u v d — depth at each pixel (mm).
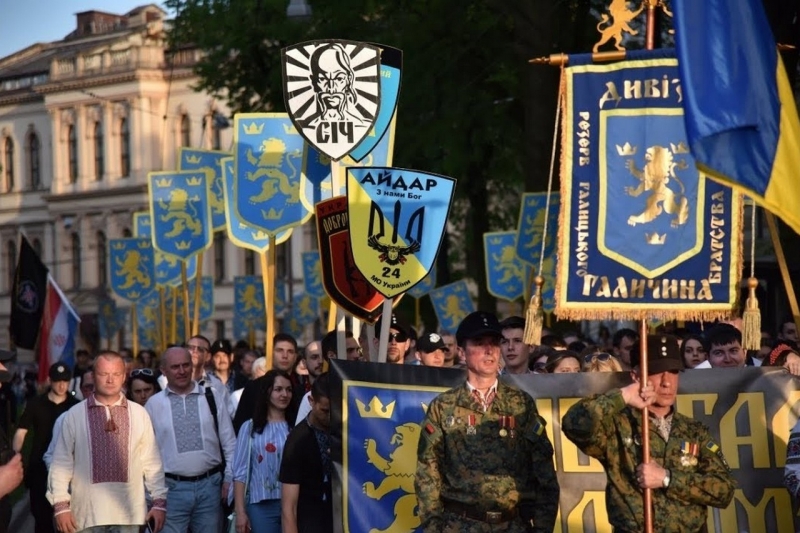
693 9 9555
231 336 106938
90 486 14352
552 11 29984
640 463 10117
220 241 107062
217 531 16188
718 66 9523
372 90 13836
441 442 10508
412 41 34750
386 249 13234
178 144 110062
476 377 10617
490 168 41906
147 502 15938
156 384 20656
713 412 12070
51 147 117312
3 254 121750
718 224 10414
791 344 16344
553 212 24188
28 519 26250
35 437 18406
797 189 9578
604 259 10469
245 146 17438
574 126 10555
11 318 25422
